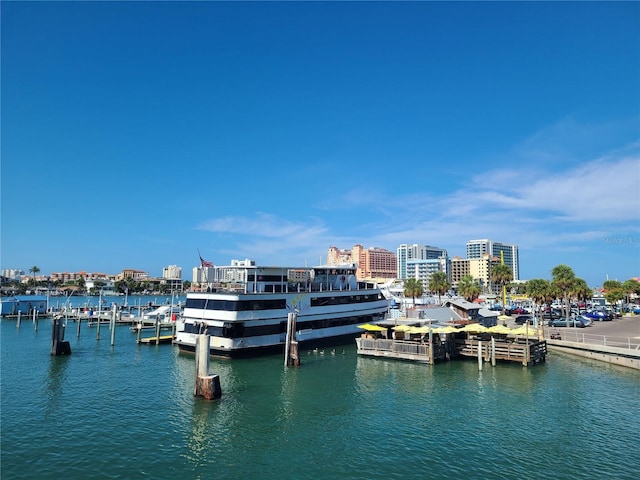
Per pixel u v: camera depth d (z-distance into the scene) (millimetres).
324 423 33750
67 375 49312
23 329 93562
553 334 67750
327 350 65562
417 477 24891
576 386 43656
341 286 76812
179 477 25062
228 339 56844
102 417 34906
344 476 25094
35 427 32625
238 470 25938
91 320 104312
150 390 42969
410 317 73438
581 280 95250
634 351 51531
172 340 73688
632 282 157750
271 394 41625
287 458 27547
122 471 25719
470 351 57844
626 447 28766
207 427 32844
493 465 26297
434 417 34938
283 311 62438
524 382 45438
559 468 25844
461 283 126875
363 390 42906
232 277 65000
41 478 24766
